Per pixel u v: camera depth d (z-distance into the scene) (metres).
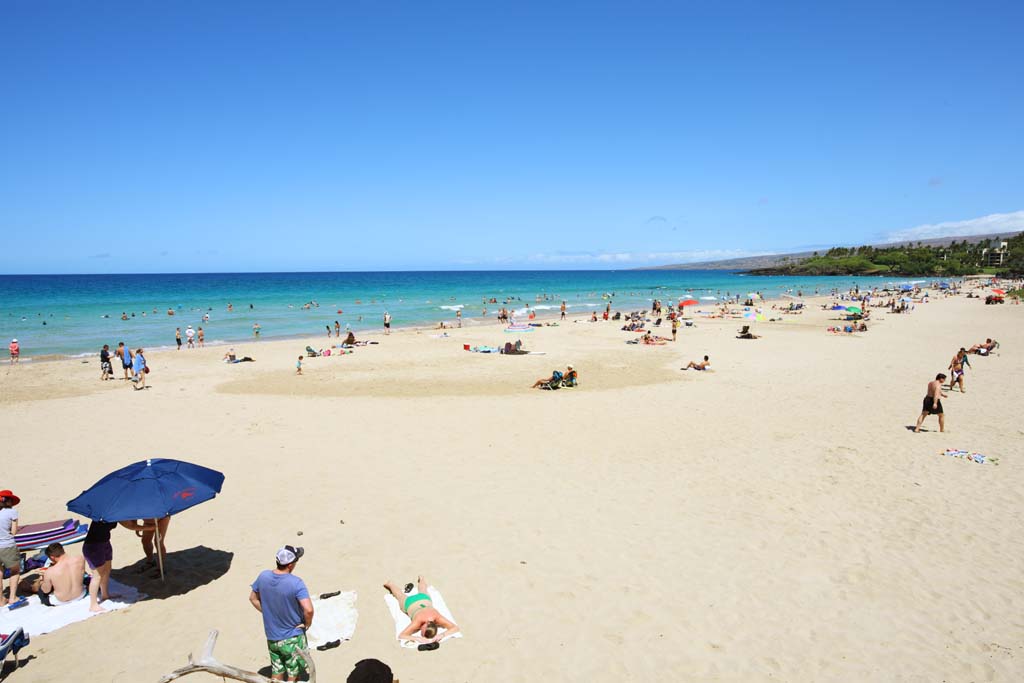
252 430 15.30
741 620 6.66
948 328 41.03
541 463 12.37
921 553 8.27
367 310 60.88
